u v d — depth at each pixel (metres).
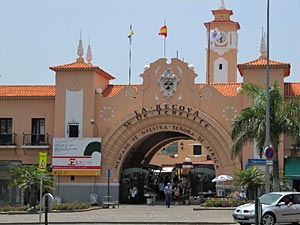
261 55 51.12
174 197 56.94
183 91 51.44
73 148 51.56
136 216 38.34
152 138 58.94
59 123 52.34
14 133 53.84
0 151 54.00
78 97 52.22
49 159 53.38
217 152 50.22
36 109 53.81
